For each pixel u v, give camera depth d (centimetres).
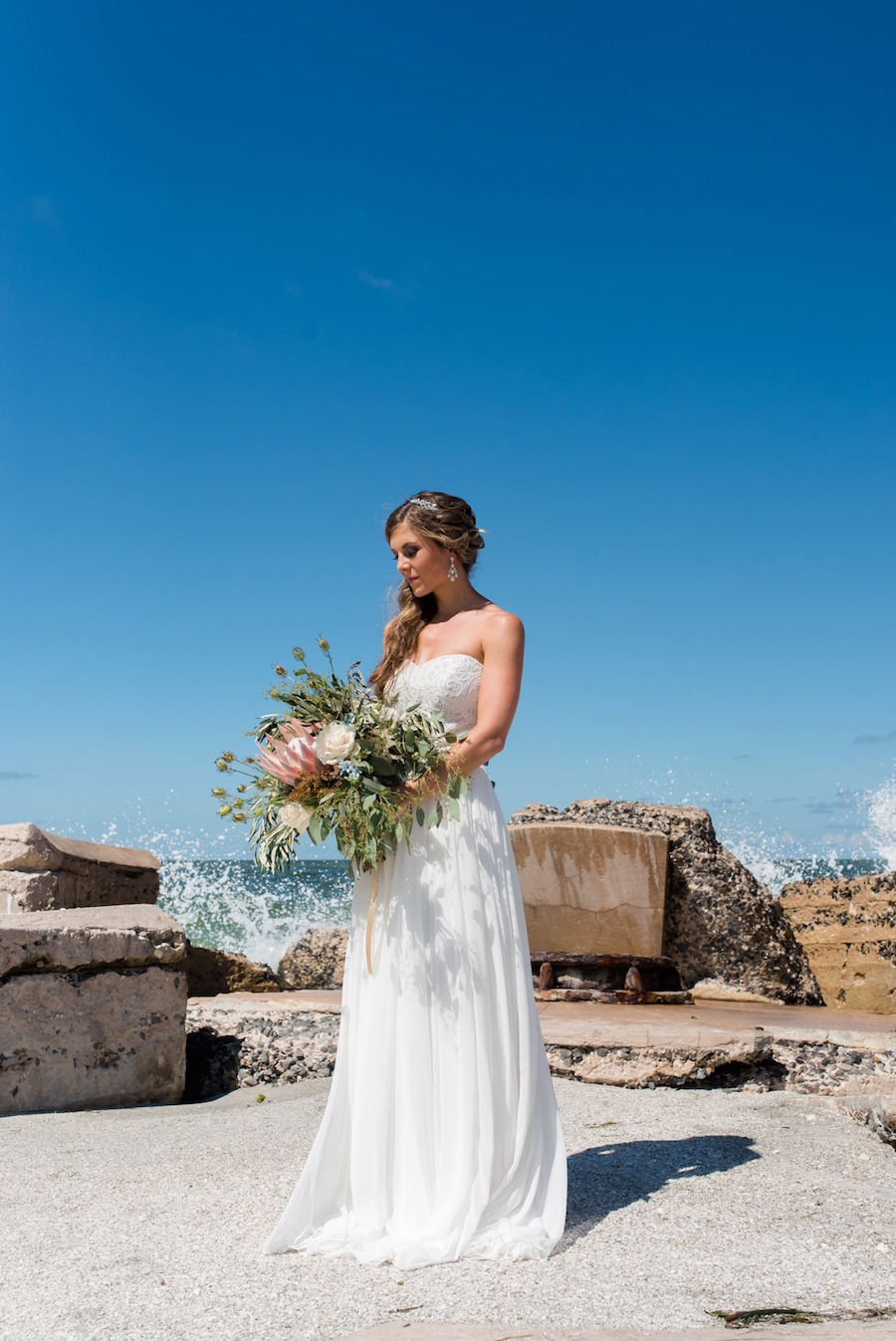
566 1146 401
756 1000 789
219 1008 603
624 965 691
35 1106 477
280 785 308
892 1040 516
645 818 854
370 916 304
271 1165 370
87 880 670
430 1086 292
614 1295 243
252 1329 224
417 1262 263
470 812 314
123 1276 259
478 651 322
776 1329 212
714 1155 380
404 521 330
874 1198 327
